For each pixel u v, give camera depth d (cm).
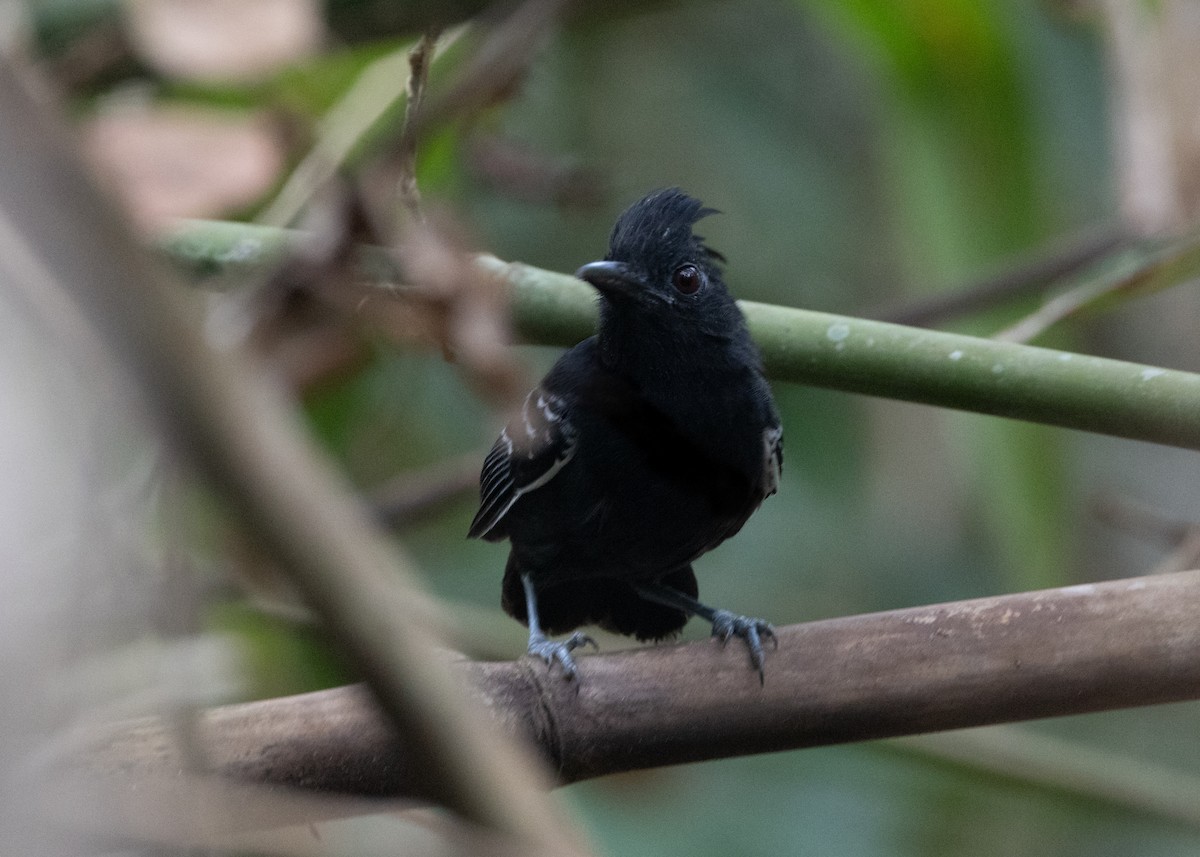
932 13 871
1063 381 586
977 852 1401
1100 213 1270
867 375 608
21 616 187
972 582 1586
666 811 1359
